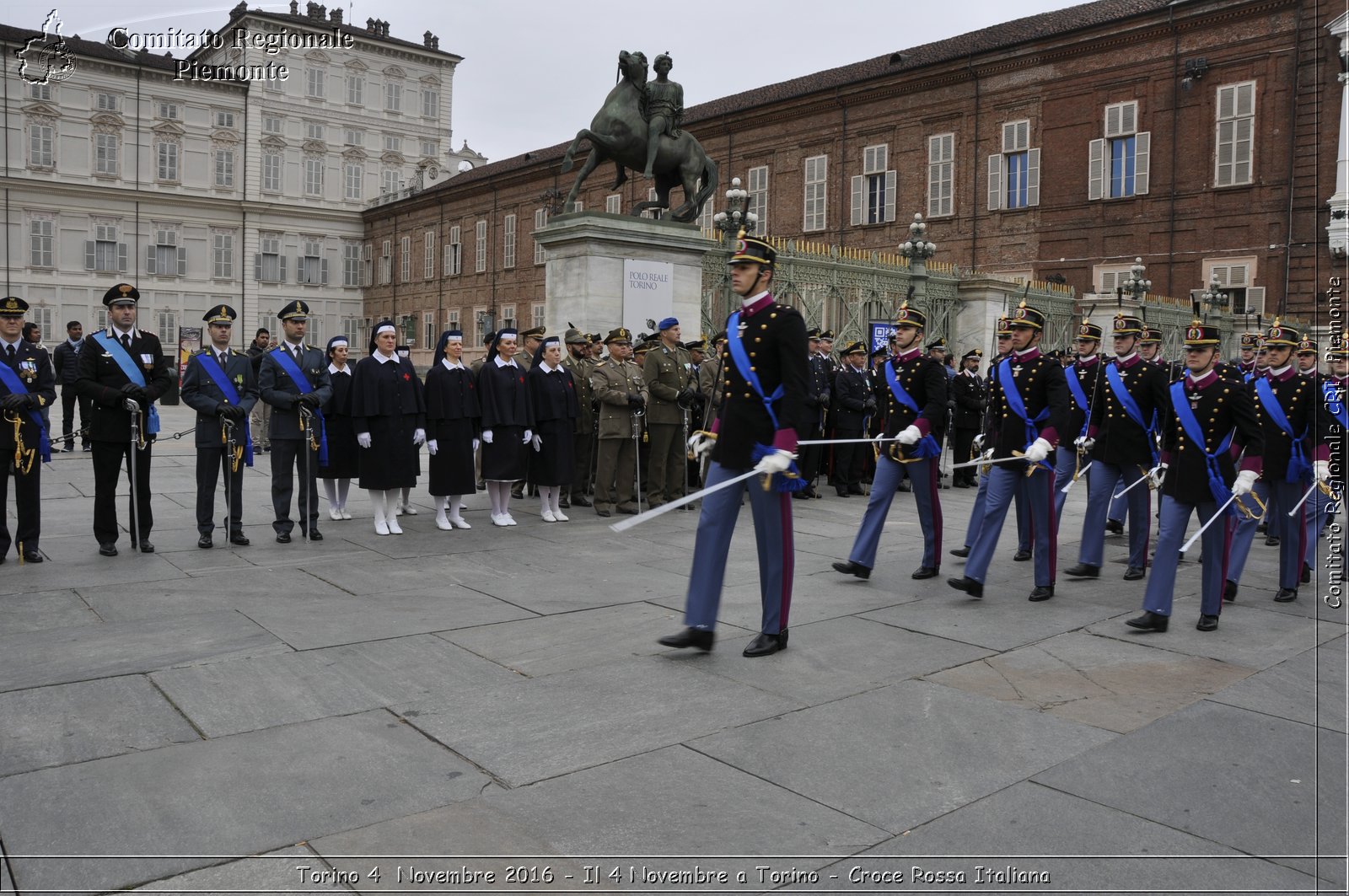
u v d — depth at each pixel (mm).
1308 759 4645
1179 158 26688
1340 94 23984
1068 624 7168
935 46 35156
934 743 4758
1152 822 3988
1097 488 8977
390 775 4250
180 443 19859
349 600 7285
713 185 15125
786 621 6211
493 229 51125
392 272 59125
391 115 60656
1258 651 6551
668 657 6016
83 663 5672
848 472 14320
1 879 3404
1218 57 25875
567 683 5496
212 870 3486
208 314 9578
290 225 58188
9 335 8398
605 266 13773
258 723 4812
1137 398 8703
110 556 8812
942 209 31750
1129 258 27672
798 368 5918
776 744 4680
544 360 11227
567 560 8953
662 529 10703
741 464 6066
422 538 10031
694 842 3738
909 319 8438
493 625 6637
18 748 4484
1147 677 5906
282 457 9641
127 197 52781
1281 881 3547
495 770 4324
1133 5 29422
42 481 13867
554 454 11039
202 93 54469
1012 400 7977
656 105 14336
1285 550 8141
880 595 7949
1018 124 29859
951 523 11906
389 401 9992
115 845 3645
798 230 36000
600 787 4176
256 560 8766
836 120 34625
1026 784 4316
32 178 50219
